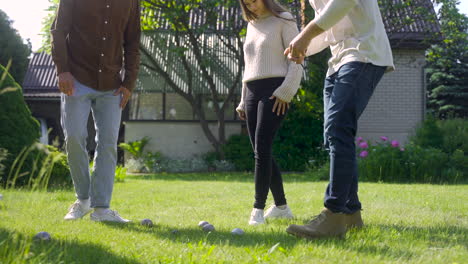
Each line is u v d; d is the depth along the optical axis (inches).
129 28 148.9
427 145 468.1
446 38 617.0
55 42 136.8
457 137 458.6
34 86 901.8
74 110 139.5
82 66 140.1
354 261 82.0
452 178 384.5
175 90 598.2
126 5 142.6
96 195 139.6
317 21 105.2
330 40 114.7
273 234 110.7
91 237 104.3
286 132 568.4
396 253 89.0
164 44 586.2
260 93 140.9
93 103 146.3
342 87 107.0
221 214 159.9
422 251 91.9
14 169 258.7
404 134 625.3
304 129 565.9
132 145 607.5
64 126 140.6
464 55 934.4
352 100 106.2
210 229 119.4
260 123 139.3
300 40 107.2
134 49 150.2
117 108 145.5
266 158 139.1
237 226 130.0
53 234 106.2
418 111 626.5
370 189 270.7
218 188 286.0
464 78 988.6
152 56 632.4
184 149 623.8
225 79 627.8
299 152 562.9
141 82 623.5
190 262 79.8
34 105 775.7
